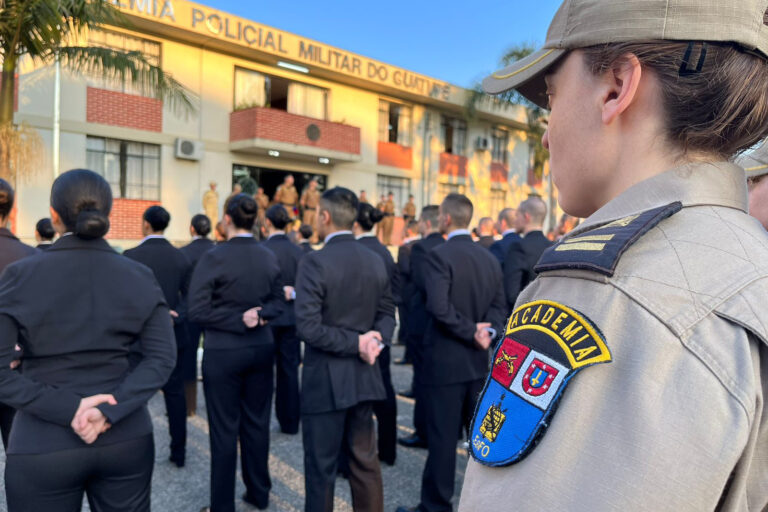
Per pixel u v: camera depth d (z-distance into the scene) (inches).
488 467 16.5
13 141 245.8
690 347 14.0
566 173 20.6
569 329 15.8
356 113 576.1
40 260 56.3
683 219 16.7
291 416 146.3
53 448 53.4
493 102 626.5
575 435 14.3
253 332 100.3
